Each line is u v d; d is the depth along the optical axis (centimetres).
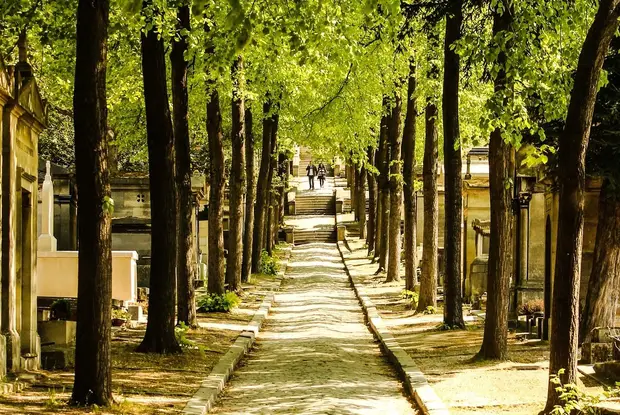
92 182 1504
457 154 2686
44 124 1989
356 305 3919
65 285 2538
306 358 2381
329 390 1873
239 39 1376
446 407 1573
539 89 1766
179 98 2516
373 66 3209
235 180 3838
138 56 2766
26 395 1585
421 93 2964
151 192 2188
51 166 3588
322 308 3734
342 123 3888
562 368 1390
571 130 1386
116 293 2766
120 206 4006
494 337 2103
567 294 1391
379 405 1722
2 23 2262
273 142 5131
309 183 9181
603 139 2098
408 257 3822
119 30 1977
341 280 4988
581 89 1379
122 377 1845
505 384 1792
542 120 2214
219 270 3378
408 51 2839
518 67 1758
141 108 3581
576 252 1388
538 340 2430
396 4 1553
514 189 3117
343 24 1712
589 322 2188
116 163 4416
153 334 2191
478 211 3888
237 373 2145
